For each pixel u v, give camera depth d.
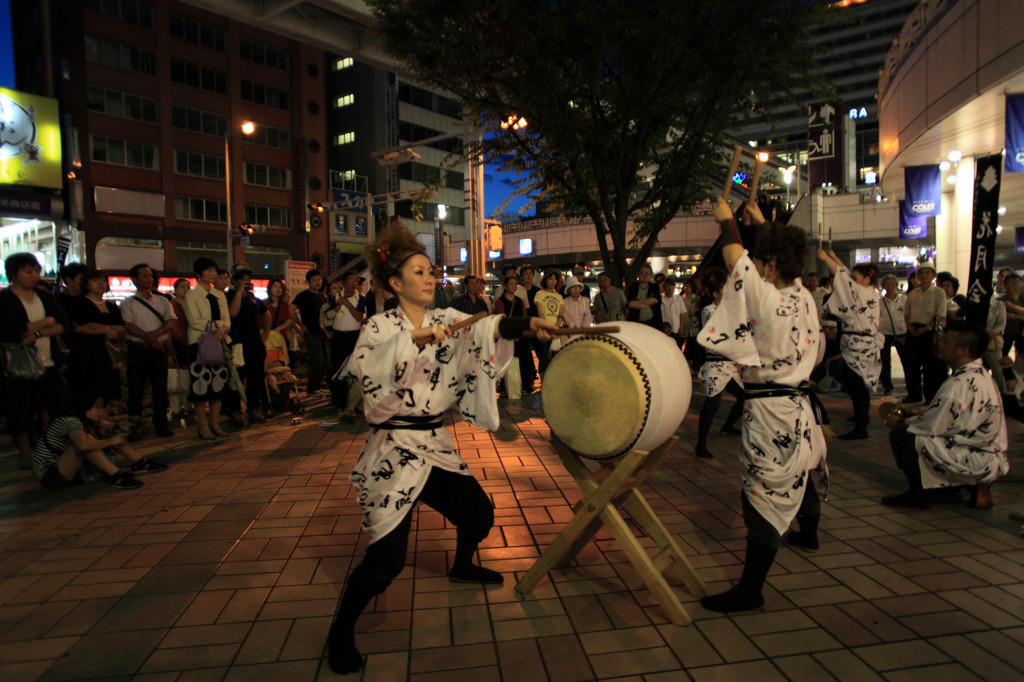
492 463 5.20
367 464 2.46
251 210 37.88
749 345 2.69
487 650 2.47
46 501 4.42
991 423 3.91
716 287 5.35
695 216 27.16
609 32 5.91
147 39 32.84
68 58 30.41
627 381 2.60
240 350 6.79
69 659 2.44
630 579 3.08
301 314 9.20
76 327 5.96
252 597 2.95
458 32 6.13
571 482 4.66
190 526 3.87
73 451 4.68
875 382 5.87
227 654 2.47
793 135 80.12
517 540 3.57
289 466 5.23
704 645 2.48
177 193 34.22
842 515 3.95
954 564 3.21
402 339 2.29
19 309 5.24
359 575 2.32
